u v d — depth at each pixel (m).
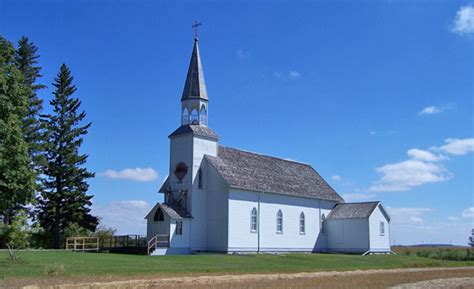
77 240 62.00
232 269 42.34
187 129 61.75
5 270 34.09
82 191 71.56
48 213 70.25
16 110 39.84
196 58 64.94
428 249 89.06
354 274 42.78
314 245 72.81
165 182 63.31
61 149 71.06
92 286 28.22
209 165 61.84
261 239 63.50
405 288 31.89
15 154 38.47
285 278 36.91
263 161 71.69
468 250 76.19
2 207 39.34
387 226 76.06
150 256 51.44
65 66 74.19
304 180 75.50
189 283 31.34
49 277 31.69
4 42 40.97
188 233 58.88
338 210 76.56
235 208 60.41
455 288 32.53
